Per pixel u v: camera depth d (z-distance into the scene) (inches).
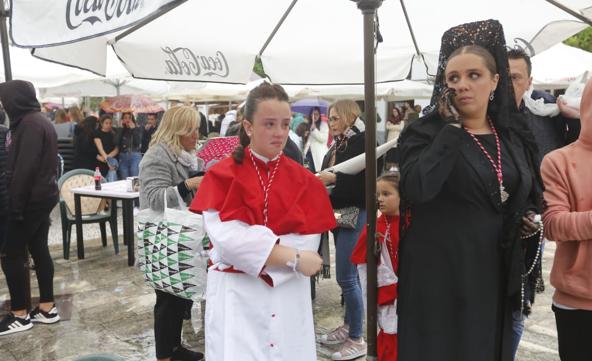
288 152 142.8
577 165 81.6
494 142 73.3
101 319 167.9
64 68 250.4
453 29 74.9
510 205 72.7
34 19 80.7
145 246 111.3
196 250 107.0
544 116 107.8
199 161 126.0
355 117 136.5
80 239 235.5
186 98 613.3
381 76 144.0
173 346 127.5
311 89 436.8
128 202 223.6
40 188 150.4
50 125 152.9
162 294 123.3
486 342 71.9
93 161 347.6
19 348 146.6
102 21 71.9
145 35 126.6
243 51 137.4
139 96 442.9
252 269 72.6
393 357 108.0
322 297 187.8
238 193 74.2
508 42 118.3
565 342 83.7
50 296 164.4
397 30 139.7
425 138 73.6
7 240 154.8
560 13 112.5
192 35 131.1
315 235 79.0
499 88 73.2
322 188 81.7
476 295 71.3
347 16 138.2
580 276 79.5
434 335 73.0
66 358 140.7
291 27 140.1
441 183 67.9
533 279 78.8
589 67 304.7
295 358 79.0
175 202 112.7
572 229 76.8
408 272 75.7
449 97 70.6
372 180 88.0
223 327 77.6
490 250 72.0
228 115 409.1
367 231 89.4
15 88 146.6
